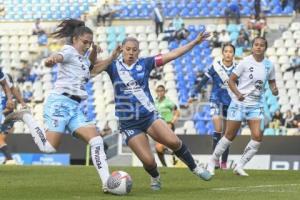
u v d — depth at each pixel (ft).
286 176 130.41
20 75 287.89
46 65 94.68
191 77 273.54
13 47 302.45
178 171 139.23
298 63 272.10
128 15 302.04
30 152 211.00
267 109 249.14
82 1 302.86
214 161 132.98
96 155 94.43
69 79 95.96
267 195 93.91
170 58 100.17
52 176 127.24
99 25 301.43
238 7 291.79
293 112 256.11
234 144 191.11
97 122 263.08
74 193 96.84
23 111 99.45
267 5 296.10
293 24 286.05
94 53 99.55
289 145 190.60
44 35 300.20
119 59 100.83
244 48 275.80
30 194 95.81
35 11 306.14
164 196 92.32
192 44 100.42
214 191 100.17
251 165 192.34
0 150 200.34
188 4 301.63
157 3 301.63
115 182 93.09
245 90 128.77
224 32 284.61
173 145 99.19
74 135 96.68
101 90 272.10
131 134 100.42
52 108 95.91
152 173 102.17
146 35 295.07
